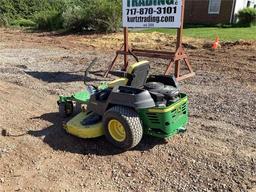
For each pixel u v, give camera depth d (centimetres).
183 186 429
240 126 584
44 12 2694
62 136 567
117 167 476
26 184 445
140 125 488
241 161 475
